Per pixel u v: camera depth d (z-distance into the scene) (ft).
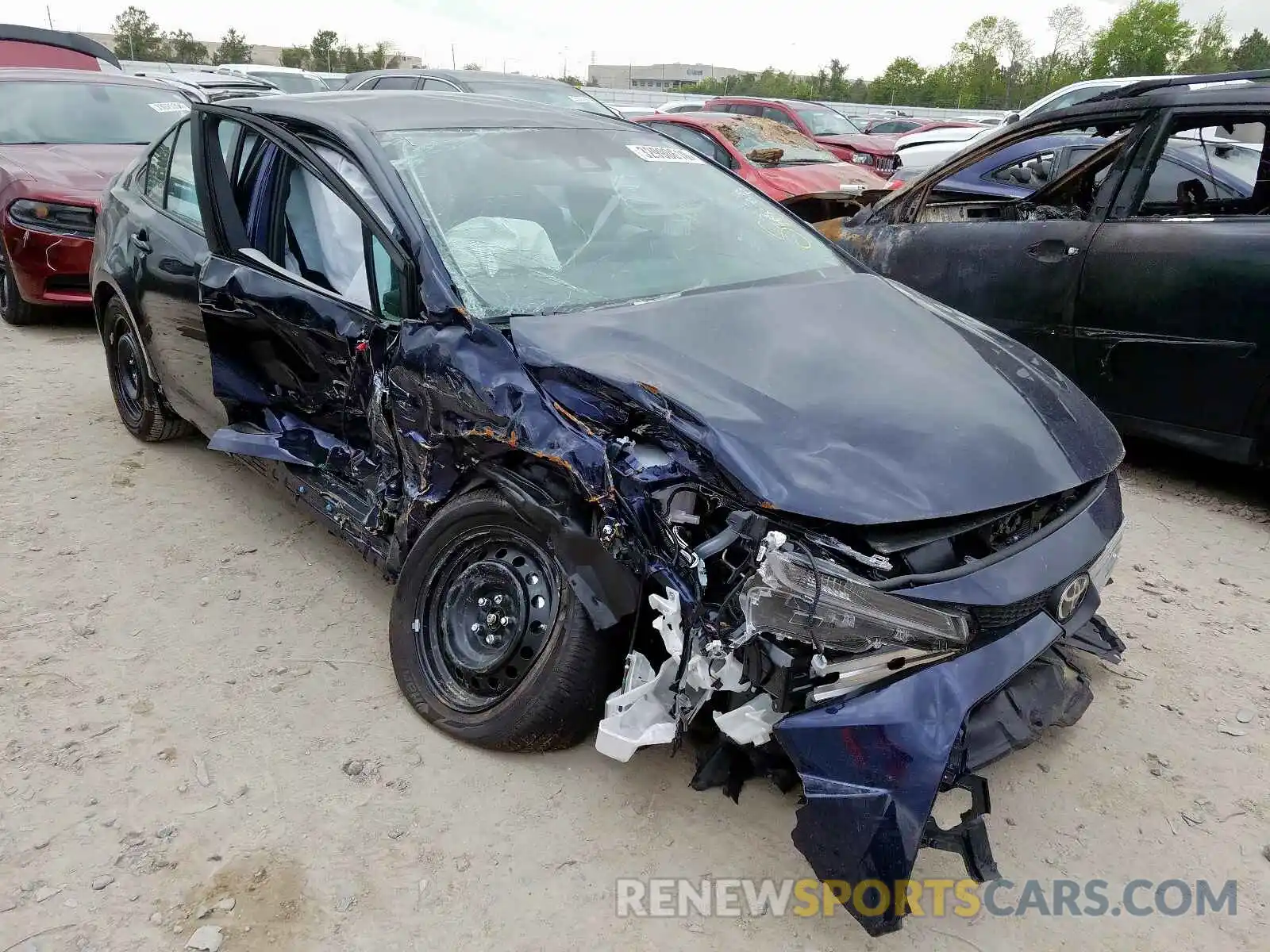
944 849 6.83
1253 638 11.19
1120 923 7.43
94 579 11.89
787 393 7.83
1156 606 11.87
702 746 8.48
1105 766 9.08
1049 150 22.48
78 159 23.88
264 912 7.30
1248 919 7.47
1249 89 13.93
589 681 8.04
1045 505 7.97
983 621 7.07
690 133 31.58
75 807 8.26
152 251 13.26
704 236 11.00
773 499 6.77
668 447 7.36
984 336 9.93
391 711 9.57
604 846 7.98
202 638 10.75
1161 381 14.47
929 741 6.57
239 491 14.52
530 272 9.50
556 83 33.32
